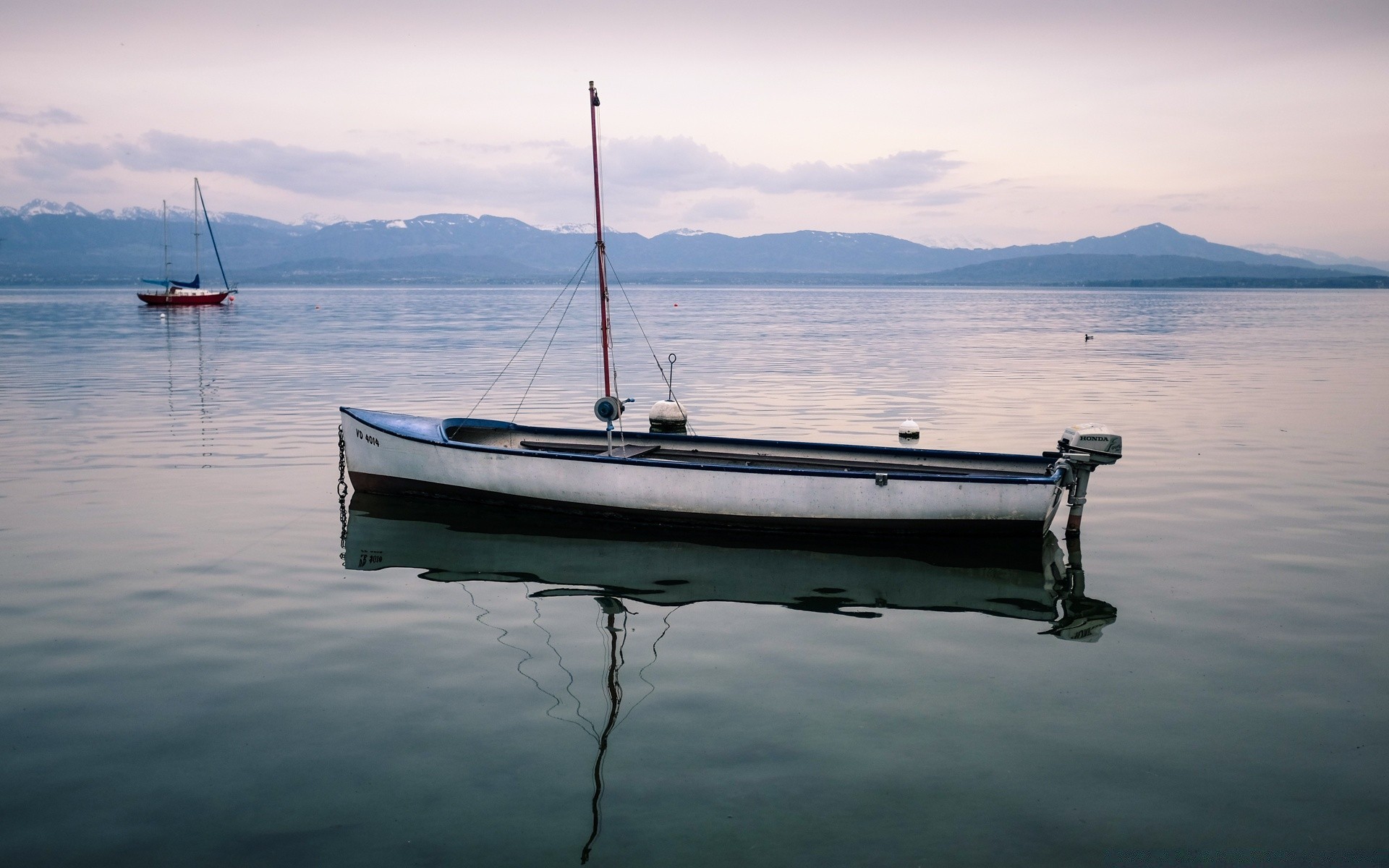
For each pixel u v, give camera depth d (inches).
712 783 332.8
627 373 1678.2
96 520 671.8
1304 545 622.8
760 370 1731.1
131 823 308.0
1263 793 327.0
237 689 406.9
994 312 4936.0
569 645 459.8
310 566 579.5
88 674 419.5
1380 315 4655.5
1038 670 431.5
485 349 2199.8
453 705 393.1
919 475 621.0
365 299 7313.0
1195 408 1233.4
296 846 297.3
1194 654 449.7
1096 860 290.7
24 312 4028.1
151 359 1887.3
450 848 295.6
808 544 642.2
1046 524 612.7
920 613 509.0
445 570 577.9
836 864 287.3
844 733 368.8
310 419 1128.2
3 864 286.0
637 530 672.4
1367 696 403.2
